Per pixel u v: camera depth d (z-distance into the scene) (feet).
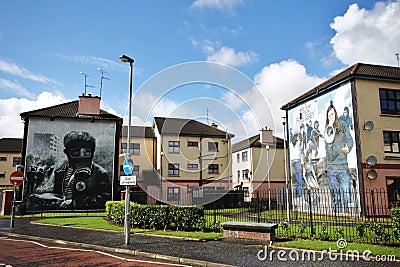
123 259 27.22
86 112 87.56
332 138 72.18
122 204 49.67
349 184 66.44
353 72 67.36
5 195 72.64
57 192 82.28
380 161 65.41
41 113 85.66
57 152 84.17
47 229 45.57
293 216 61.46
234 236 35.63
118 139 89.45
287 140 90.22
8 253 29.43
